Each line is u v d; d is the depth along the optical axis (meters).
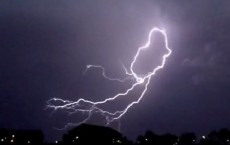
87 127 54.84
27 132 55.78
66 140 54.41
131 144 56.12
